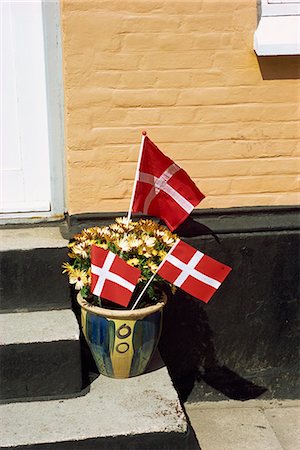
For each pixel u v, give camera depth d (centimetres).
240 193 362
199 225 359
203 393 383
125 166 351
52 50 359
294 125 356
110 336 312
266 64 348
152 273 316
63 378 315
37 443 281
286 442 346
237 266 367
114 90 342
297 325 381
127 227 328
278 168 361
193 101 348
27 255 336
